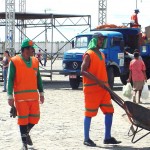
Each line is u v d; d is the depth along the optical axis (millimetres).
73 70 23422
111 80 22969
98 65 9867
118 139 10570
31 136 10828
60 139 10539
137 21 26938
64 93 21641
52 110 15219
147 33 26469
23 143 9312
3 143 10133
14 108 9188
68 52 23672
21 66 9102
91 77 9711
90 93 9828
